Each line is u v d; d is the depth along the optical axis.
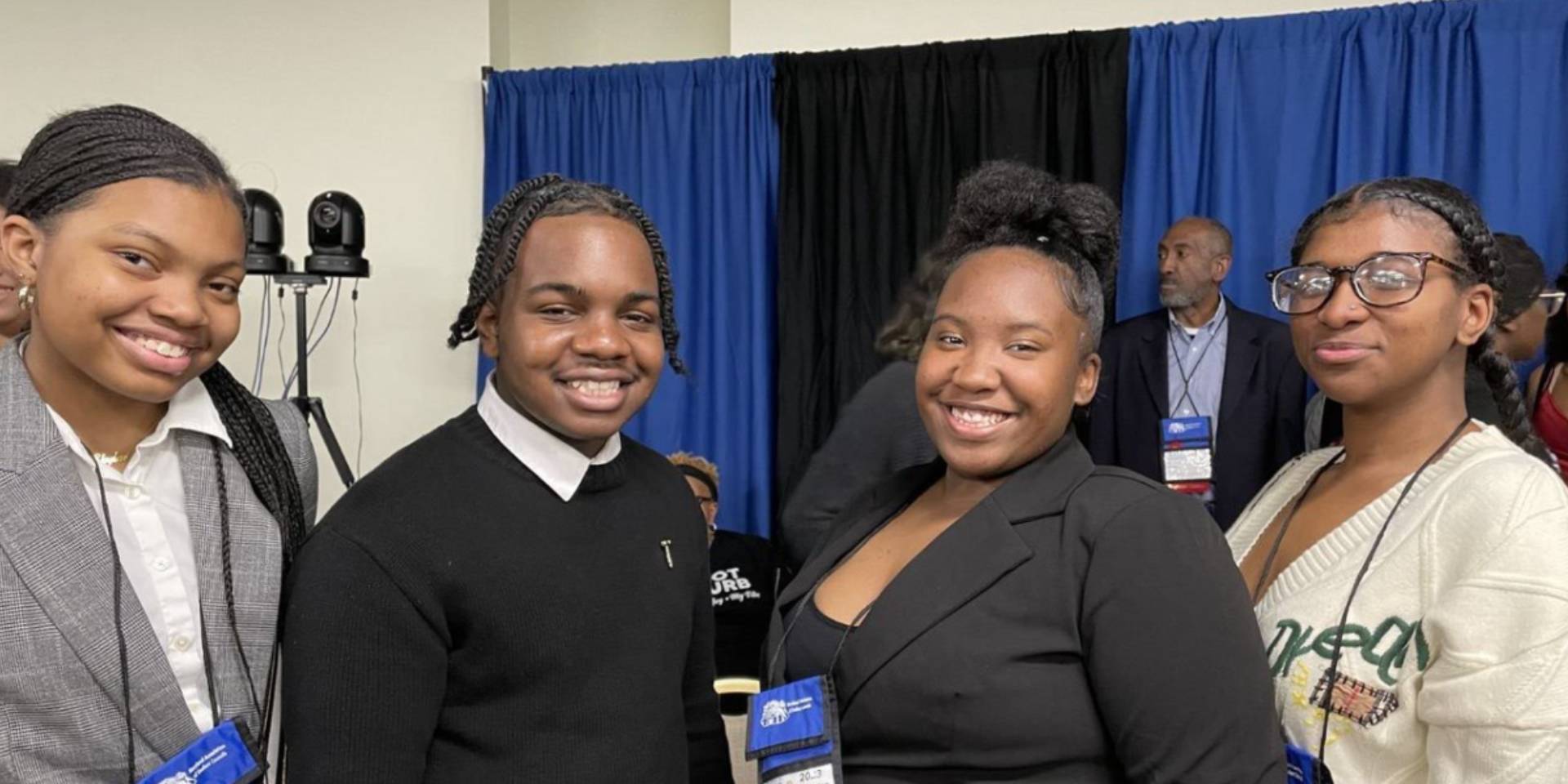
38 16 3.68
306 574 0.90
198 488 1.00
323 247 3.00
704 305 3.49
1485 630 0.88
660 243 1.10
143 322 0.87
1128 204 3.05
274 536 1.04
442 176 3.70
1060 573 0.92
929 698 0.93
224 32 3.70
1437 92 2.81
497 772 0.93
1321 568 1.05
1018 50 3.09
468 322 1.08
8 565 0.85
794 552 1.71
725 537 2.80
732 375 3.46
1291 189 2.93
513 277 1.00
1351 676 0.98
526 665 0.94
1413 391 1.06
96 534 0.90
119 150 0.87
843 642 1.02
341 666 0.87
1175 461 2.68
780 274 3.32
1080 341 1.02
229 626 0.99
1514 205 2.75
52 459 0.89
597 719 0.97
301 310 3.04
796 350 3.31
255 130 3.73
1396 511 1.01
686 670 1.20
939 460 1.21
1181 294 2.84
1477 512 0.93
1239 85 2.96
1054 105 3.07
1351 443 1.14
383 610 0.88
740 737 2.26
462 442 1.02
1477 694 0.88
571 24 4.07
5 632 0.85
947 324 1.03
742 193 3.40
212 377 1.05
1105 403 2.98
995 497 1.00
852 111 3.24
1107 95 3.01
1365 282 1.04
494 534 0.96
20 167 0.90
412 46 3.68
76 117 0.91
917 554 1.02
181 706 0.94
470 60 3.67
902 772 0.96
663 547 1.11
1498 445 1.00
